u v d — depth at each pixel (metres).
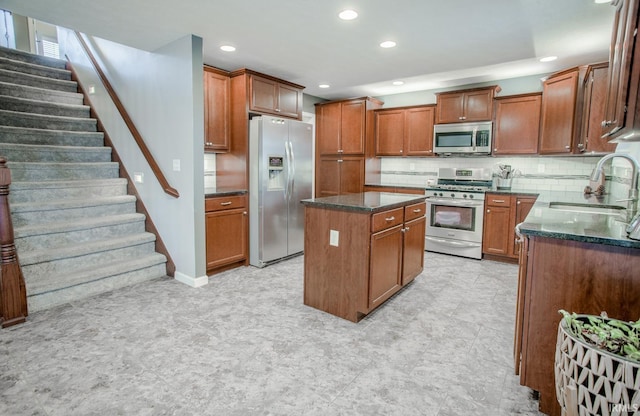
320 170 5.89
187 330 2.43
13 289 2.45
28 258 2.77
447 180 4.98
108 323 2.51
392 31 2.92
